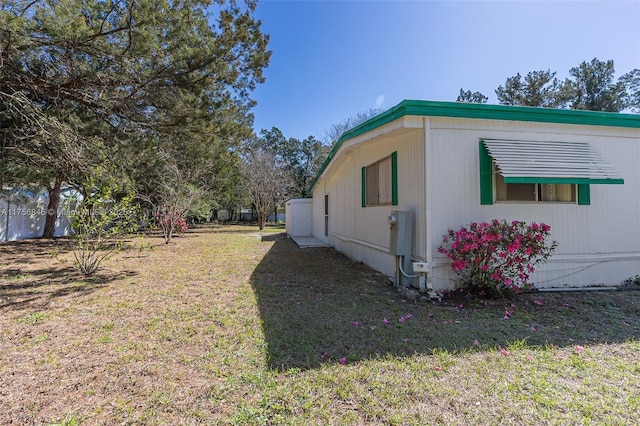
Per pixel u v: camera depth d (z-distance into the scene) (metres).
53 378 2.38
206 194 16.84
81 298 4.49
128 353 2.79
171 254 8.95
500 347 2.89
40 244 11.16
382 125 5.21
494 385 2.25
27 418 1.93
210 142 9.45
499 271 4.37
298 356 2.74
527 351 2.80
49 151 7.60
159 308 4.05
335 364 2.59
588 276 5.10
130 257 8.33
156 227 13.38
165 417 1.95
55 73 6.41
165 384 2.31
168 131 8.37
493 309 4.03
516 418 1.90
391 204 5.89
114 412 2.00
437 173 4.70
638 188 5.32
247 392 2.21
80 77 6.36
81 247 6.14
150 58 6.60
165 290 4.95
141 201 14.51
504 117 4.80
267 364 2.59
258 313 3.87
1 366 2.55
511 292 4.51
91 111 7.55
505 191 4.93
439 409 2.00
